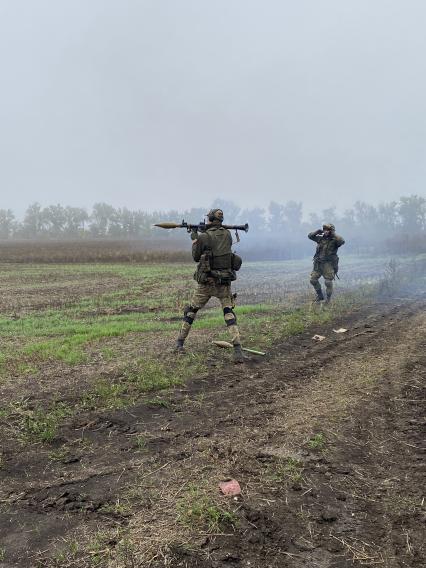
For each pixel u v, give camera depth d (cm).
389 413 459
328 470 348
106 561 251
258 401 489
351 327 877
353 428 423
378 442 397
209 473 342
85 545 264
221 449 379
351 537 272
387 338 781
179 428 423
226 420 440
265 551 259
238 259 670
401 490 322
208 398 499
